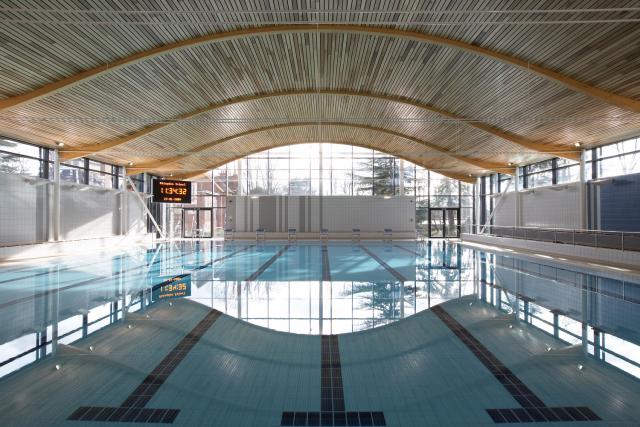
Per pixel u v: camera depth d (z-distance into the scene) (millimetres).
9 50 6684
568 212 13188
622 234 8906
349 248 15359
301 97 12820
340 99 13031
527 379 2957
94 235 15109
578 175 13141
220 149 17453
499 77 8773
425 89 10555
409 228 20438
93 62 7641
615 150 11359
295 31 7578
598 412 2461
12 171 11297
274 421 2369
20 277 7738
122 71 8312
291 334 4047
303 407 2545
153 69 8586
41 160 12320
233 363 3291
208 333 4074
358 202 20375
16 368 3145
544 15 6234
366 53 9031
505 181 18000
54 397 2654
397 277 7738
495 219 18469
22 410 2471
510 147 13516
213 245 17109
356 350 3590
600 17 6043
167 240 20594
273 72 10188
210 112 12070
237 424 2334
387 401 2627
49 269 8984
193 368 3164
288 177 21188
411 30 7562
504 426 2316
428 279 7480
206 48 8258
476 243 17734
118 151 14266
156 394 2713
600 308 5078
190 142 15094
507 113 10656
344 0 6539
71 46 6977
